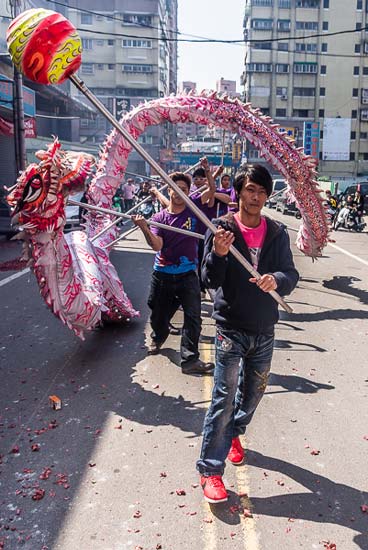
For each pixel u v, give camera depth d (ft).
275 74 232.12
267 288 9.30
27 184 14.43
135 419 13.82
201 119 21.02
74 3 240.73
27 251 16.17
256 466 11.57
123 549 9.06
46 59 9.49
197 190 23.53
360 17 230.27
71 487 10.82
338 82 233.35
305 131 174.40
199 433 13.06
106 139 22.54
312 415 14.05
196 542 9.21
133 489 10.75
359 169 232.73
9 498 10.48
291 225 72.95
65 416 13.99
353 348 19.76
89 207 16.81
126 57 246.06
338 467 11.56
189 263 16.96
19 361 18.13
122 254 44.24
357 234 63.36
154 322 18.20
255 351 10.31
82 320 17.01
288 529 9.53
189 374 16.87
